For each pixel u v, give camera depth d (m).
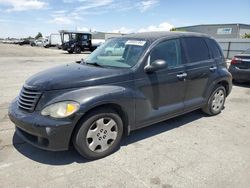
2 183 2.89
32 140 3.35
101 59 4.29
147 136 4.30
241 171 3.28
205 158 3.59
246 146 4.02
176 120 5.16
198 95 4.93
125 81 3.61
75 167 3.27
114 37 4.93
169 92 4.24
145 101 3.86
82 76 3.38
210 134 4.47
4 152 3.61
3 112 5.36
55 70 3.85
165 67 3.85
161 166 3.35
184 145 3.99
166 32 4.66
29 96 3.29
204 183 3.00
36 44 55.38
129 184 2.94
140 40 4.16
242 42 23.09
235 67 8.80
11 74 10.78
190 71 4.55
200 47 4.95
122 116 3.70
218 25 46.47
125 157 3.56
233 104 6.58
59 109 3.07
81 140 3.25
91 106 3.17
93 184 2.93
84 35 30.36
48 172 3.14
